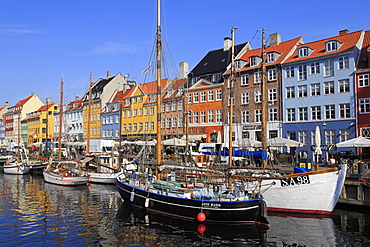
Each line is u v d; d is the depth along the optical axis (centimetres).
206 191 1962
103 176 3619
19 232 1730
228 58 4934
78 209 2289
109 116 6750
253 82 4394
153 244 1541
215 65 5041
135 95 6094
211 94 4881
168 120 5450
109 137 6694
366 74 3481
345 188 2191
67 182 3481
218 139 3603
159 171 2377
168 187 2080
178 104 5300
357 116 3512
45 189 3278
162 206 2042
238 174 2148
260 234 1656
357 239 1567
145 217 2028
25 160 5253
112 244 1547
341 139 3628
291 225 1791
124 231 1742
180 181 2486
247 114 4431
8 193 3025
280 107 4141
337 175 1908
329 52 3781
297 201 1995
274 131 4188
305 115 3931
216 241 1570
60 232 1733
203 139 4841
